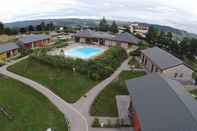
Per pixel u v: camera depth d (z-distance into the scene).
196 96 46.47
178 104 28.58
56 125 32.69
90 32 99.56
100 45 94.12
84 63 57.75
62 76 52.78
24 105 38.44
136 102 31.38
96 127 32.69
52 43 92.31
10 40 92.44
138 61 71.88
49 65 59.00
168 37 113.00
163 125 24.98
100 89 46.97
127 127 33.12
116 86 48.75
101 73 53.50
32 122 33.19
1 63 60.91
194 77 54.16
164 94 31.78
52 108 37.75
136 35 110.50
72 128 32.06
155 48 72.69
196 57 97.69
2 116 34.41
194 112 27.39
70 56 70.19
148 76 40.75
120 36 94.31
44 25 126.69
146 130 24.48
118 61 67.06
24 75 52.94
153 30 111.19
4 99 40.09
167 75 55.12
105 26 134.38
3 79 49.91
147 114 27.58
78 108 38.34
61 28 127.88
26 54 72.75
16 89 45.06
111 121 34.53
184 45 97.50
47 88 46.25
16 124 32.41
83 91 45.47
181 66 55.25
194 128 24.20
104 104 40.38
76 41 98.81
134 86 37.53
